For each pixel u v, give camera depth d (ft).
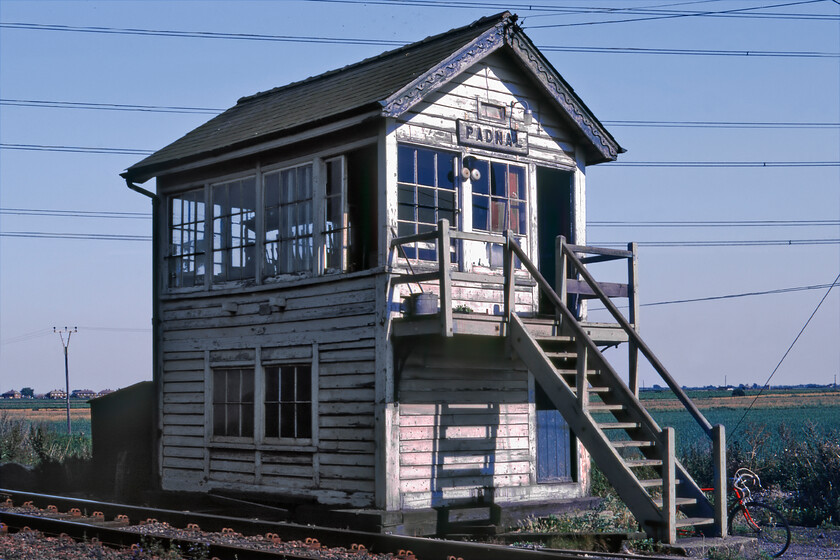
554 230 86.53
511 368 79.82
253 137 80.07
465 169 76.95
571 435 83.97
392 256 71.31
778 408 499.92
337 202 75.66
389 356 70.18
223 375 86.17
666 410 459.32
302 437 77.41
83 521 68.18
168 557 50.88
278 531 62.54
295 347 78.33
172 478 89.71
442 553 52.54
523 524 74.74
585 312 82.28
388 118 71.46
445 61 73.72
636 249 76.59
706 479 102.53
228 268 86.38
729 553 58.65
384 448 69.56
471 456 75.46
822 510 86.22
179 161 88.28
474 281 68.44
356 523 68.80
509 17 77.92
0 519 66.74
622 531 67.67
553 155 84.02
